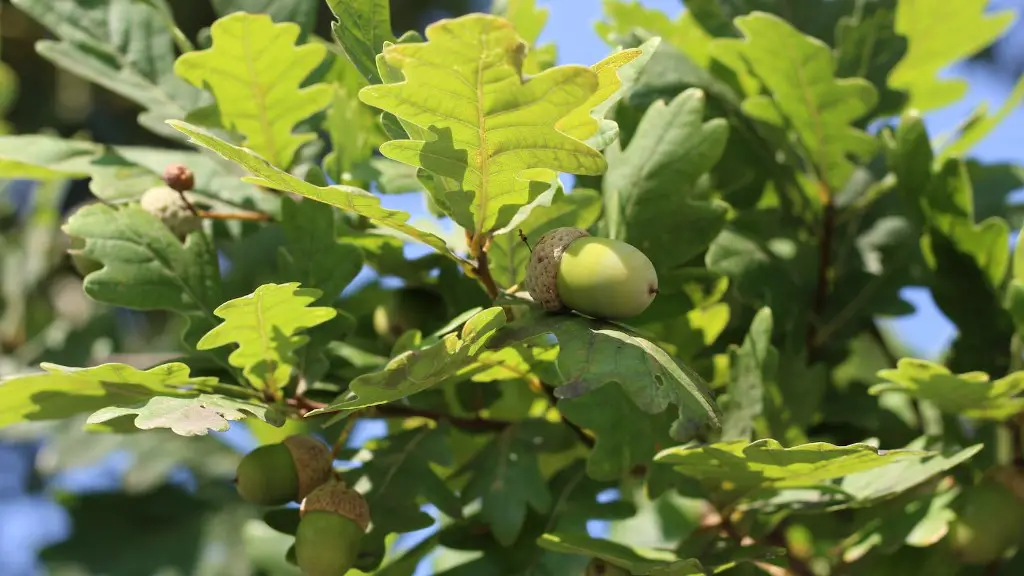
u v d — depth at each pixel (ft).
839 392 2.40
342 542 2.10
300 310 2.07
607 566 2.14
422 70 1.91
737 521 2.23
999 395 2.18
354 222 2.29
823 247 2.44
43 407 2.10
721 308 2.31
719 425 1.98
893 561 2.29
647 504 2.68
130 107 4.49
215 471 2.77
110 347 3.12
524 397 2.31
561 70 1.92
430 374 1.98
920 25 2.60
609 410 2.18
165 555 2.72
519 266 2.16
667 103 2.35
